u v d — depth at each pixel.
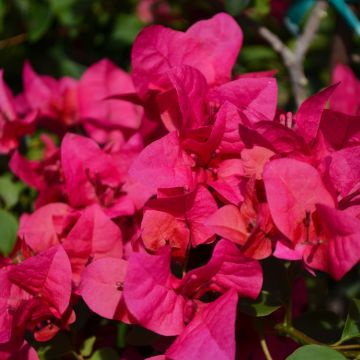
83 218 0.58
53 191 0.65
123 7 1.02
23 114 0.79
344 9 0.78
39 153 0.80
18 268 0.55
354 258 0.53
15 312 0.55
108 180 0.62
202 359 0.52
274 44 0.83
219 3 0.85
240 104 0.59
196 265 0.63
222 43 0.62
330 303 0.84
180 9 1.00
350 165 0.56
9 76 0.96
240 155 0.58
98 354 0.59
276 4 0.92
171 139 0.57
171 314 0.54
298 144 0.56
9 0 0.93
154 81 0.61
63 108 0.76
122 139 0.72
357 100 0.78
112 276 0.55
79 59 0.99
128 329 0.63
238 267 0.54
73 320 0.57
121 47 1.00
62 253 0.56
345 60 0.82
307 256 0.55
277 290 0.59
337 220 0.53
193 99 0.58
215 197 0.59
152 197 0.63
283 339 0.59
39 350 0.59
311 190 0.54
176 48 0.61
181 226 0.56
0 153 0.75
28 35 0.91
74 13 0.90
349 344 0.59
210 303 0.54
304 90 0.82
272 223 0.55
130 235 0.62
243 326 0.59
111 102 0.74
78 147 0.62
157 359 0.54
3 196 0.74
